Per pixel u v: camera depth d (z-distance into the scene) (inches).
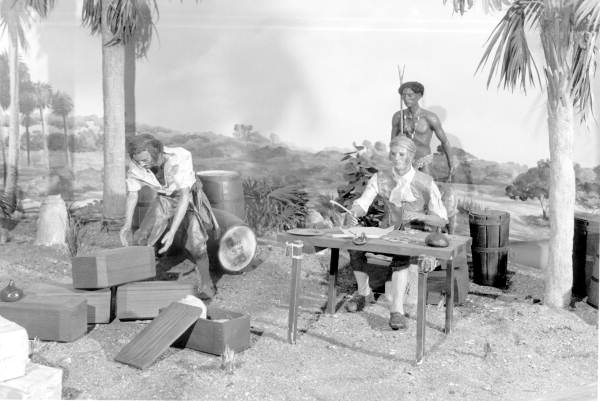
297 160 309.4
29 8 287.9
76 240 252.5
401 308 194.2
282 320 199.9
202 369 165.0
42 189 291.7
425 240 174.2
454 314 207.9
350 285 233.0
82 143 297.6
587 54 205.5
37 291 189.0
